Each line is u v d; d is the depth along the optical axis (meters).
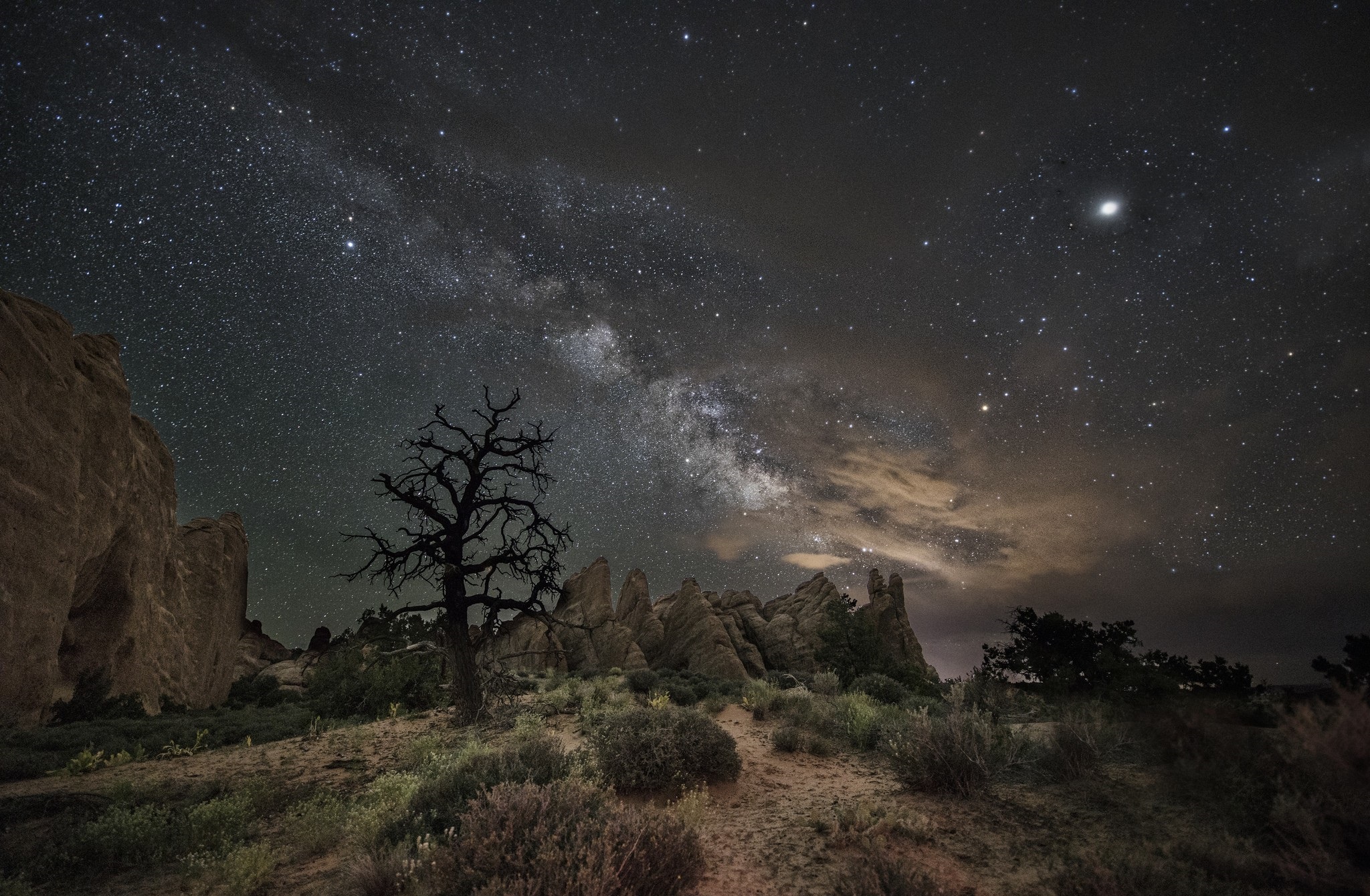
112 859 7.33
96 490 26.16
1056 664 15.88
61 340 25.70
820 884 5.64
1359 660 5.68
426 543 17.86
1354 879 4.45
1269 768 5.79
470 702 16.41
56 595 22.38
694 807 7.60
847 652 25.00
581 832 5.03
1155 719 7.50
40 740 15.30
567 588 50.66
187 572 39.50
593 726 12.47
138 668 28.52
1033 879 5.33
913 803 7.70
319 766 12.37
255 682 41.19
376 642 27.02
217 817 8.23
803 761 10.48
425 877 5.29
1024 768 8.50
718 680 23.67
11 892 6.30
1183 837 5.56
